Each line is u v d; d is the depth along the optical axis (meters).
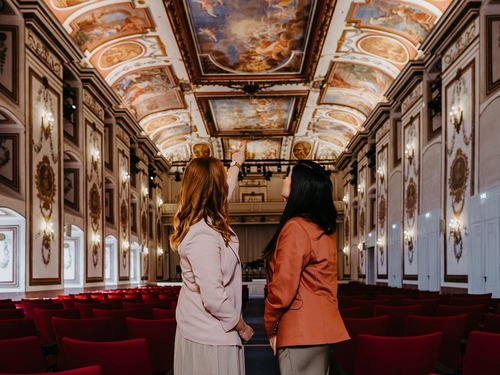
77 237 17.53
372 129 25.23
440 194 15.53
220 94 24.19
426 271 16.95
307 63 20.78
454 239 14.41
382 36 18.72
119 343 2.82
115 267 21.86
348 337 2.40
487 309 7.68
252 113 27.45
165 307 6.72
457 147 14.34
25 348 3.05
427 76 17.42
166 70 21.84
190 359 2.22
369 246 26.08
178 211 2.35
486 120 12.53
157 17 17.25
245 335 2.29
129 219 24.31
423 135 17.56
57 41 14.77
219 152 34.47
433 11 16.31
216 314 2.15
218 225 2.28
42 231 13.84
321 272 2.41
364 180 27.59
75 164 17.48
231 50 19.83
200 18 17.44
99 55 19.22
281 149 34.22
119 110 22.02
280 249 2.38
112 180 21.50
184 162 34.16
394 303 6.92
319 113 27.95
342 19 17.61
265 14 17.27
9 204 12.05
